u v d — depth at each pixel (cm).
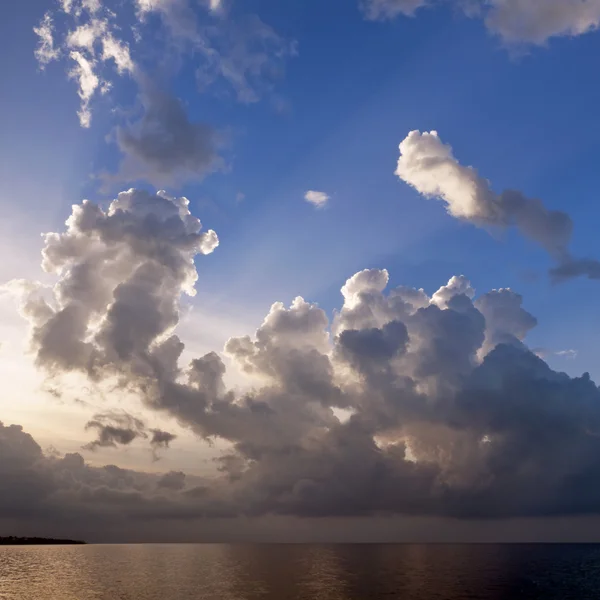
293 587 8544
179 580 9662
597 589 8319
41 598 7481
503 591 8062
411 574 10625
